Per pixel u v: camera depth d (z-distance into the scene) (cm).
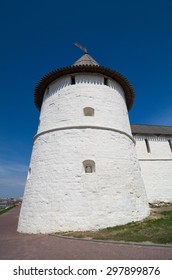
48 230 1032
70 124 1271
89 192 1082
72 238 870
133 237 819
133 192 1216
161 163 2256
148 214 1302
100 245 753
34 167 1281
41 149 1293
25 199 1238
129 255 626
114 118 1373
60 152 1204
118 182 1171
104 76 1484
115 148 1264
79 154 1177
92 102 1352
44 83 1529
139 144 2281
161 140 2389
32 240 902
